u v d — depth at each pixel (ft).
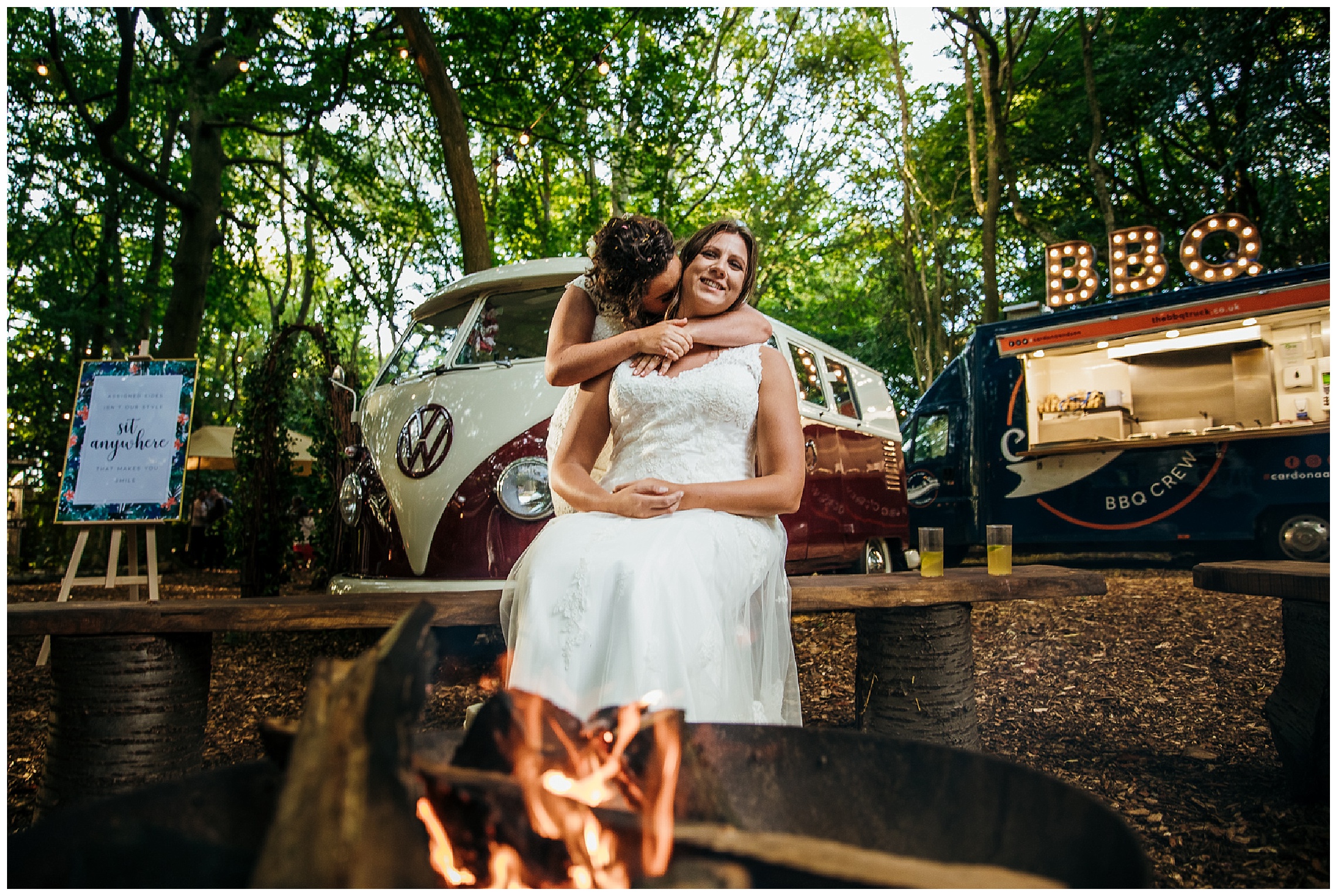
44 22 41.14
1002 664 15.40
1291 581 7.23
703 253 8.07
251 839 3.13
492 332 13.30
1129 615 19.44
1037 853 2.94
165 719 7.78
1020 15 55.21
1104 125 55.11
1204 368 26.63
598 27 37.01
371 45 36.24
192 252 41.42
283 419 20.51
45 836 2.72
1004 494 29.55
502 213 48.19
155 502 15.46
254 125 42.19
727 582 6.26
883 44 61.26
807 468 17.07
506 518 11.83
